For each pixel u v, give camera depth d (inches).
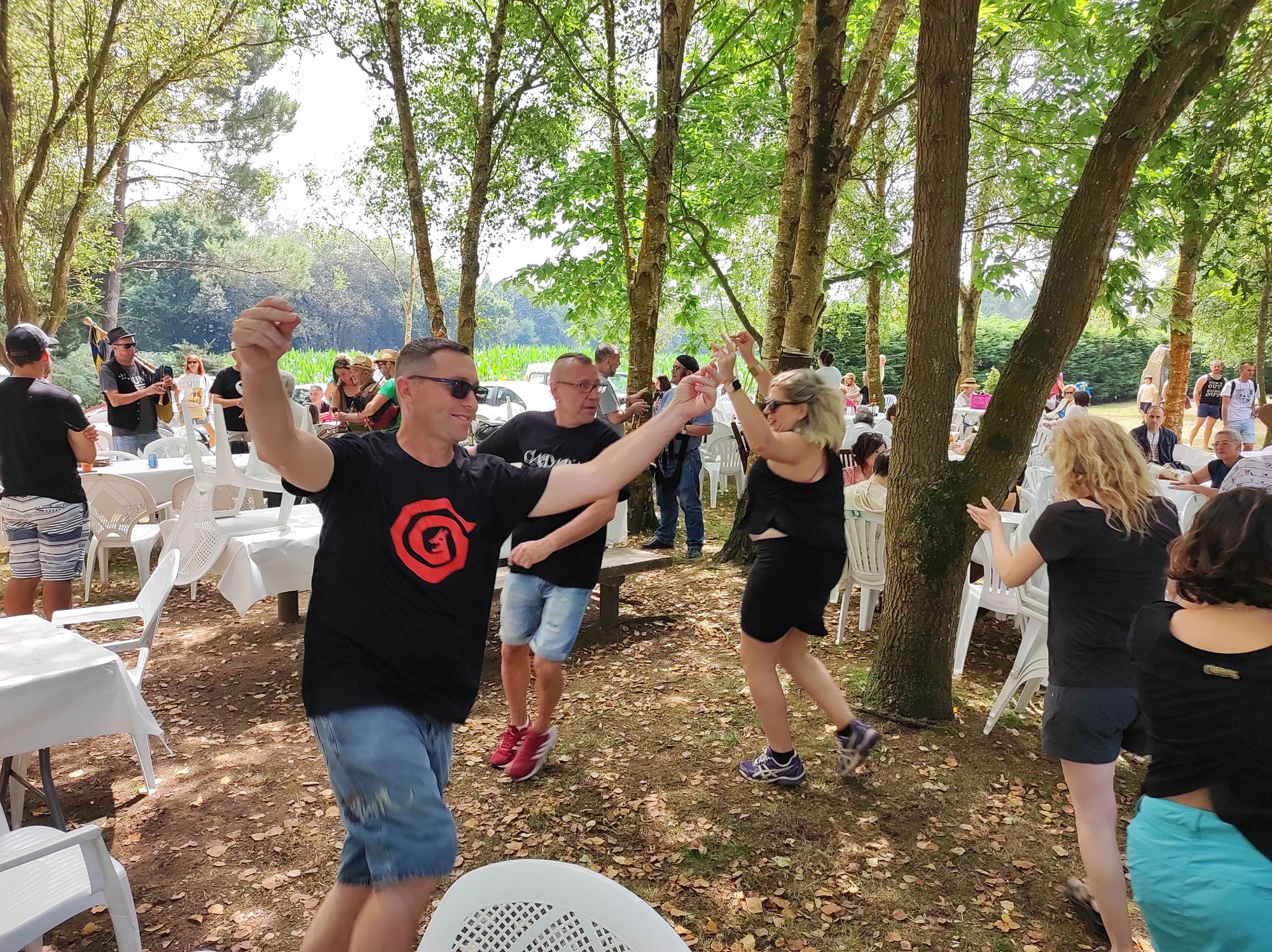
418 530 79.0
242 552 203.3
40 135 545.6
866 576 223.5
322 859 126.6
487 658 217.8
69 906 86.5
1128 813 140.9
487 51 400.8
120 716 123.3
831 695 143.9
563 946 56.4
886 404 660.7
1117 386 1406.3
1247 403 543.8
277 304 67.2
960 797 142.9
